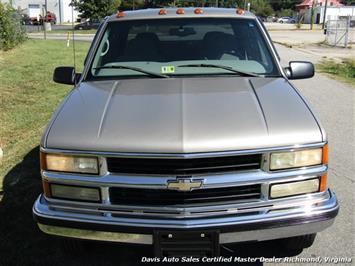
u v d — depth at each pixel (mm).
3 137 6293
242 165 2646
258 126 2727
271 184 2688
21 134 6430
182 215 2666
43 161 2799
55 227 2814
